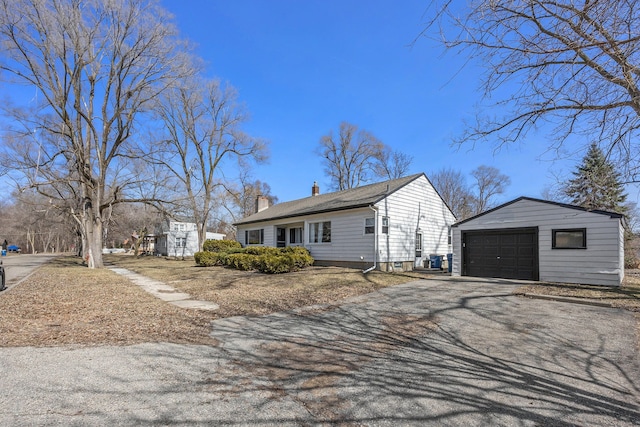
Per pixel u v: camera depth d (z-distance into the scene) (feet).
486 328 21.12
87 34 60.39
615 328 20.56
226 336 19.71
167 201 76.33
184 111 101.96
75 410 10.59
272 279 44.24
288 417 10.50
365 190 64.64
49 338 18.29
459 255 47.16
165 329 20.94
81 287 40.16
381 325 22.26
